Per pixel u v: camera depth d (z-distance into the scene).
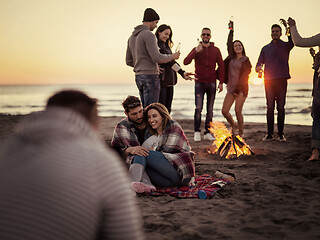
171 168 3.62
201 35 6.90
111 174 0.84
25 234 0.74
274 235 2.47
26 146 0.85
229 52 6.99
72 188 0.78
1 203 0.76
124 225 0.84
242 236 2.45
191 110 31.41
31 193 0.76
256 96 54.31
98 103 1.09
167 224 2.63
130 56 5.61
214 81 7.05
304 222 2.67
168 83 5.86
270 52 6.87
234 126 7.52
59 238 0.76
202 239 2.40
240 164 4.95
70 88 1.08
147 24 5.28
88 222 0.79
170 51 6.12
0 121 10.17
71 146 0.84
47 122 0.89
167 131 3.85
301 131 8.59
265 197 3.34
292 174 4.27
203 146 6.46
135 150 3.67
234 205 3.14
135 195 3.48
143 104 5.52
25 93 97.50
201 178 4.02
